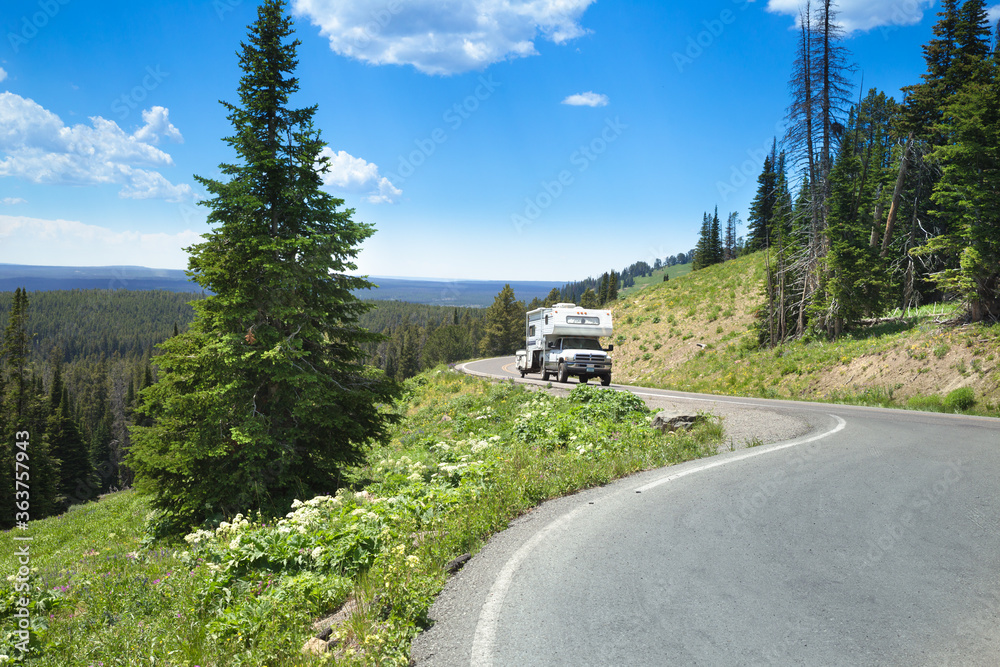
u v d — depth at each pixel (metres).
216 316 11.38
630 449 9.81
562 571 4.50
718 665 3.07
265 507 10.96
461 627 3.71
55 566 9.62
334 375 13.12
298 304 11.90
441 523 6.12
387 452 17.80
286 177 12.14
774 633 3.41
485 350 111.19
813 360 28.36
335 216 12.48
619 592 4.06
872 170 37.50
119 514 17.02
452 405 25.30
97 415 109.25
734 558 4.63
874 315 29.64
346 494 9.68
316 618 4.54
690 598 3.92
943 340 22.20
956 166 23.08
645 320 51.53
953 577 4.14
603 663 3.13
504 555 4.98
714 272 58.56
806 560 4.54
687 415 12.76
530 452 10.65
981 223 22.66
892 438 10.08
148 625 5.13
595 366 25.98
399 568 4.47
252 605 4.66
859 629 3.43
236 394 11.52
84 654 4.75
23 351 51.34
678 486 7.16
